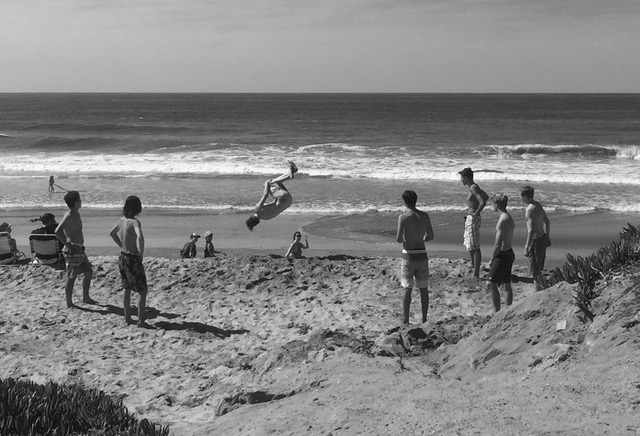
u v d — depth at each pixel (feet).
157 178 99.60
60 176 100.99
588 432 11.43
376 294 35.96
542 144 158.30
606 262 18.29
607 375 14.19
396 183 93.76
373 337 27.43
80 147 152.87
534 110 411.95
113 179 98.84
